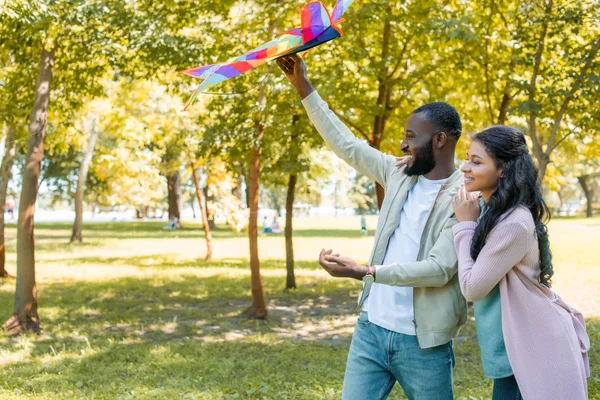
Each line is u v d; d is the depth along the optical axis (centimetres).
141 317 919
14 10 653
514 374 228
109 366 631
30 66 920
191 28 925
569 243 2198
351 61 867
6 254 1936
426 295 251
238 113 888
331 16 243
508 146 233
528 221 228
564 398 222
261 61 241
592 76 727
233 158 948
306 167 967
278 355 677
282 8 788
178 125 1470
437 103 259
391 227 267
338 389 536
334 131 291
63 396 519
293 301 1073
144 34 780
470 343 723
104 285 1242
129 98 1314
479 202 250
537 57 775
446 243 244
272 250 2139
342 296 1122
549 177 1132
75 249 2150
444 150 259
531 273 233
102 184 3856
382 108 901
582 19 749
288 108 870
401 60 895
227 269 1539
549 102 796
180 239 2730
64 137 1401
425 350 254
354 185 6788
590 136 1058
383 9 816
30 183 805
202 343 740
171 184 3853
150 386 550
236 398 513
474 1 870
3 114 978
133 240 2642
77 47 843
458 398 494
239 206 1773
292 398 510
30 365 632
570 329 230
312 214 9956
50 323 863
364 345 270
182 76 848
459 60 885
